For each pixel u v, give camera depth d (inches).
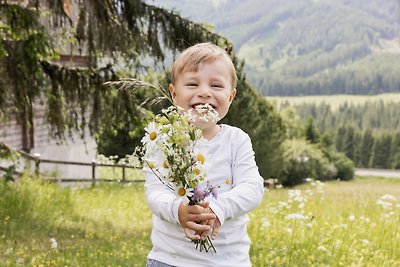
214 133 129.8
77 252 277.7
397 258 261.9
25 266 244.8
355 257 252.2
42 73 417.1
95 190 661.3
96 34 436.8
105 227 398.3
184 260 122.8
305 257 253.3
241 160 128.0
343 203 427.8
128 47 441.1
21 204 398.3
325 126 5467.5
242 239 126.5
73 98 452.8
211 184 124.7
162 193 124.3
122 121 453.7
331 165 2032.5
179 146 113.0
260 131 1072.8
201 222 115.3
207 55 128.2
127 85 124.2
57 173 732.7
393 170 3895.2
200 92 126.1
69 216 436.1
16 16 392.2
